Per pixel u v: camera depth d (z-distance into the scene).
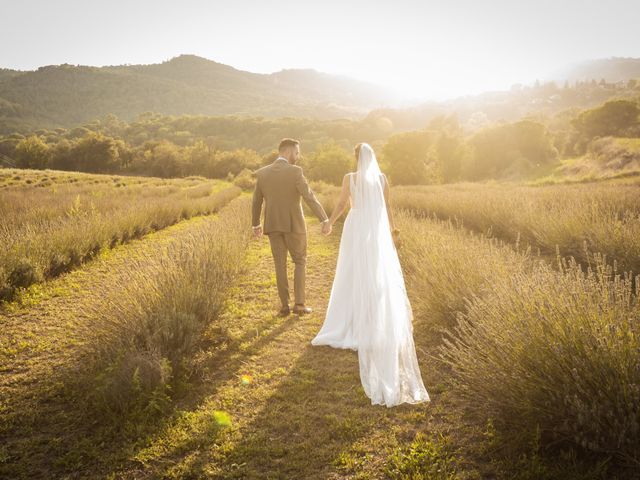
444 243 5.39
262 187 4.80
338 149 65.00
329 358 3.78
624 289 2.50
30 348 3.99
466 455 2.39
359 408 2.95
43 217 11.21
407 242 7.00
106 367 3.14
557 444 2.36
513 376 2.35
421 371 3.46
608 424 2.12
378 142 108.62
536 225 8.00
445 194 16.89
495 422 2.63
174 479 2.30
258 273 7.14
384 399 3.04
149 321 3.60
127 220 10.74
